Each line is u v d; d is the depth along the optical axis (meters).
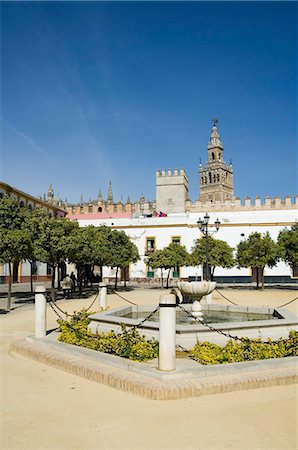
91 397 5.79
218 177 90.56
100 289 15.75
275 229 38.81
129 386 5.95
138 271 40.59
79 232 22.53
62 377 6.84
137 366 6.48
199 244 30.58
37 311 9.30
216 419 4.97
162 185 56.03
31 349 8.27
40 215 20.91
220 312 12.71
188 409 5.30
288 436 4.50
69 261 21.95
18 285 35.47
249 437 4.47
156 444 4.31
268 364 6.70
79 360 7.30
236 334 8.32
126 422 4.89
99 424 4.84
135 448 4.22
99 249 24.80
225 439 4.42
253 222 39.22
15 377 6.84
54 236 19.36
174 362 6.27
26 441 4.41
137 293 27.67
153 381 5.97
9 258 17.03
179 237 40.41
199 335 8.06
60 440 4.42
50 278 42.72
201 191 93.31
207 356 6.95
